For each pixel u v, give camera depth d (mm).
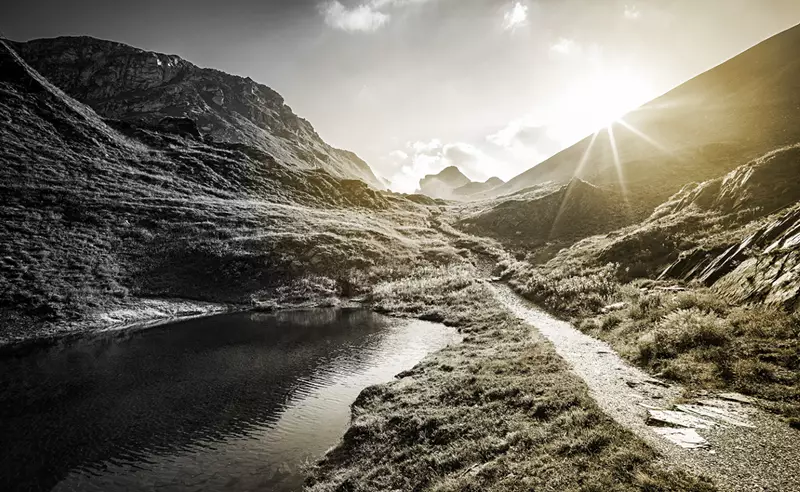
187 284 52875
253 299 52062
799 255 18562
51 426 20156
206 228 64312
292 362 29578
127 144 97375
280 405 22094
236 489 14711
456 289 53031
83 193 64812
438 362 25297
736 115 98875
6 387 25328
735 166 70875
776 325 15812
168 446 18062
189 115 186500
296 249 62438
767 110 92250
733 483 8406
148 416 21062
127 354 32125
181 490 14805
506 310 37781
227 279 54938
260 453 17188
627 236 43344
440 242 78500
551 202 85938
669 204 53031
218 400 22922
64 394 24125
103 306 44281
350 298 55406
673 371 15656
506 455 11945
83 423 20406
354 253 64750
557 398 14625
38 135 79875
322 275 58844
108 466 16594
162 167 91062
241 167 106938
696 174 73250
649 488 8531
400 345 33469
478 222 92062
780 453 9297
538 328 28375
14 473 16266
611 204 73375
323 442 17891
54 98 96375
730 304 20156
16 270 44469
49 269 46656
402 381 22859
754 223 29125
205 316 46312
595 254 45031
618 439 10805
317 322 43375
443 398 18562
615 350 20703
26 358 31469
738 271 22375
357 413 19891
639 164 89062
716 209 39094
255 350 32812
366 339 35750
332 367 28250
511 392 16578
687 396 13359
